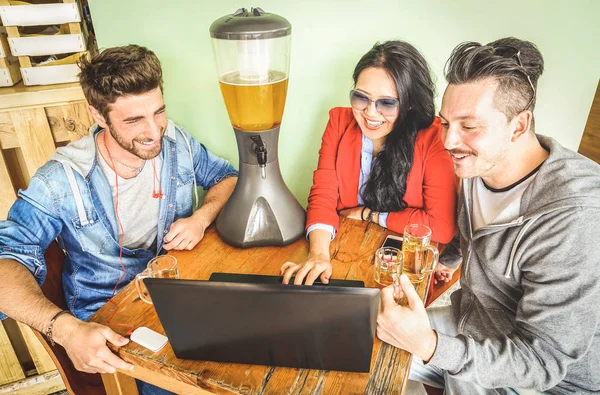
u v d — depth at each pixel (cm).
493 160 97
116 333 95
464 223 120
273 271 114
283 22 107
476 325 120
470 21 132
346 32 142
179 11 152
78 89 158
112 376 109
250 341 81
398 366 88
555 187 94
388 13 136
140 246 150
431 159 128
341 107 145
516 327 101
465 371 93
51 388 190
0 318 116
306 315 75
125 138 127
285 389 81
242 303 75
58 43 156
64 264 140
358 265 115
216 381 83
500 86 88
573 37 127
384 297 95
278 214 121
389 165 132
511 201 102
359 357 81
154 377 93
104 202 138
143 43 161
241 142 114
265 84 107
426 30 136
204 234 132
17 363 183
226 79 112
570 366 102
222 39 109
